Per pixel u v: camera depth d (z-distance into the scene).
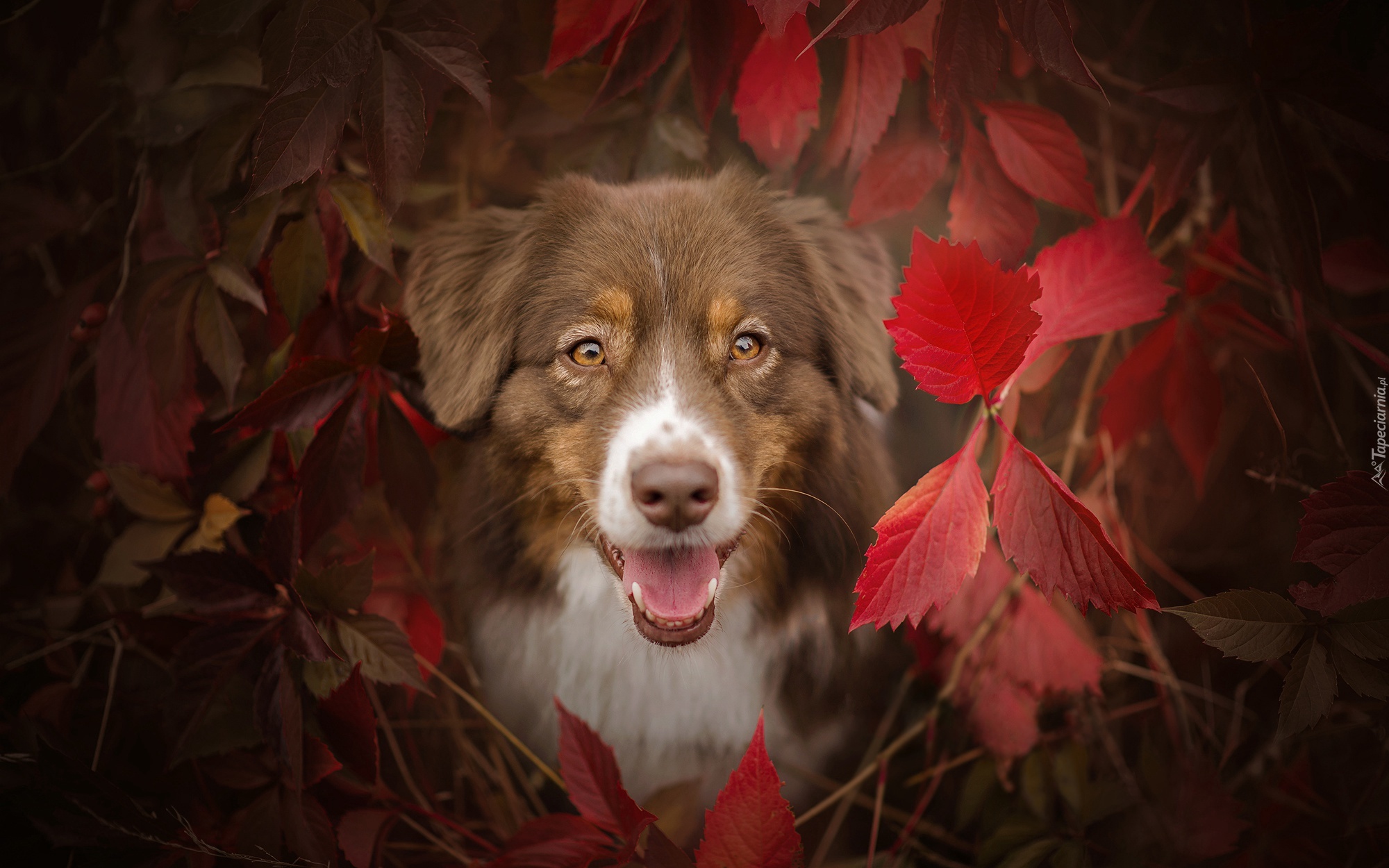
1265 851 2.20
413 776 2.70
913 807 2.68
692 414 2.19
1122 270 1.77
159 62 2.14
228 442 2.17
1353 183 2.31
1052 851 2.21
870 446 2.86
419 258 2.54
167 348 2.00
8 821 1.93
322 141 1.61
